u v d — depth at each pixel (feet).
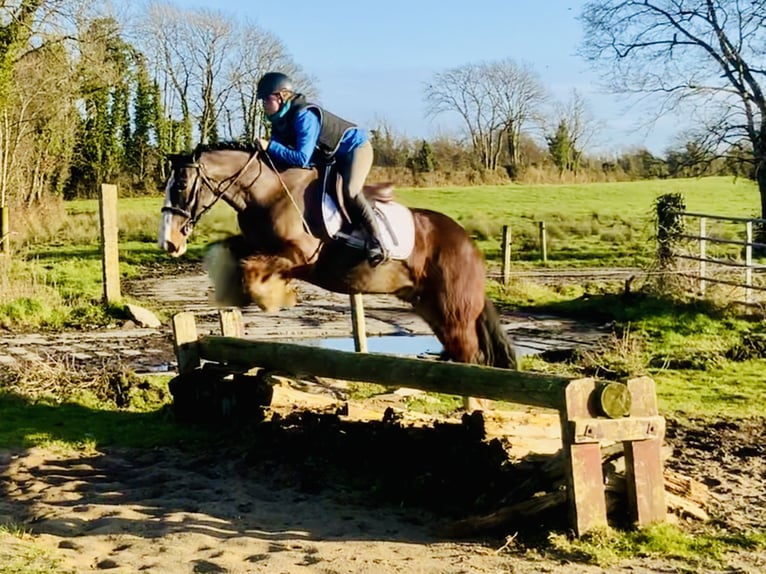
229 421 26.84
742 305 50.75
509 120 244.22
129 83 169.89
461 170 222.69
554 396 17.28
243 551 16.62
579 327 51.62
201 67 194.59
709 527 18.56
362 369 22.07
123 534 17.44
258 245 22.44
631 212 142.82
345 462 22.31
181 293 66.85
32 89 104.99
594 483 17.26
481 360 25.90
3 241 66.69
